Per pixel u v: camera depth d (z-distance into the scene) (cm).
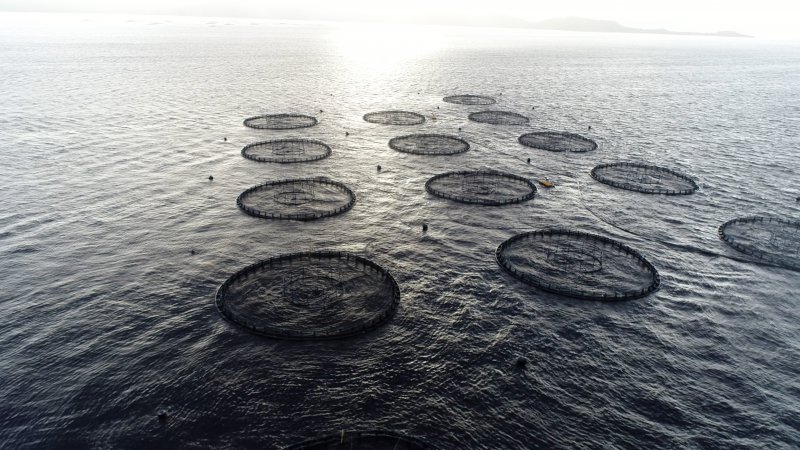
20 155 11525
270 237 8175
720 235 8619
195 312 6209
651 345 5900
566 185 10900
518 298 6725
